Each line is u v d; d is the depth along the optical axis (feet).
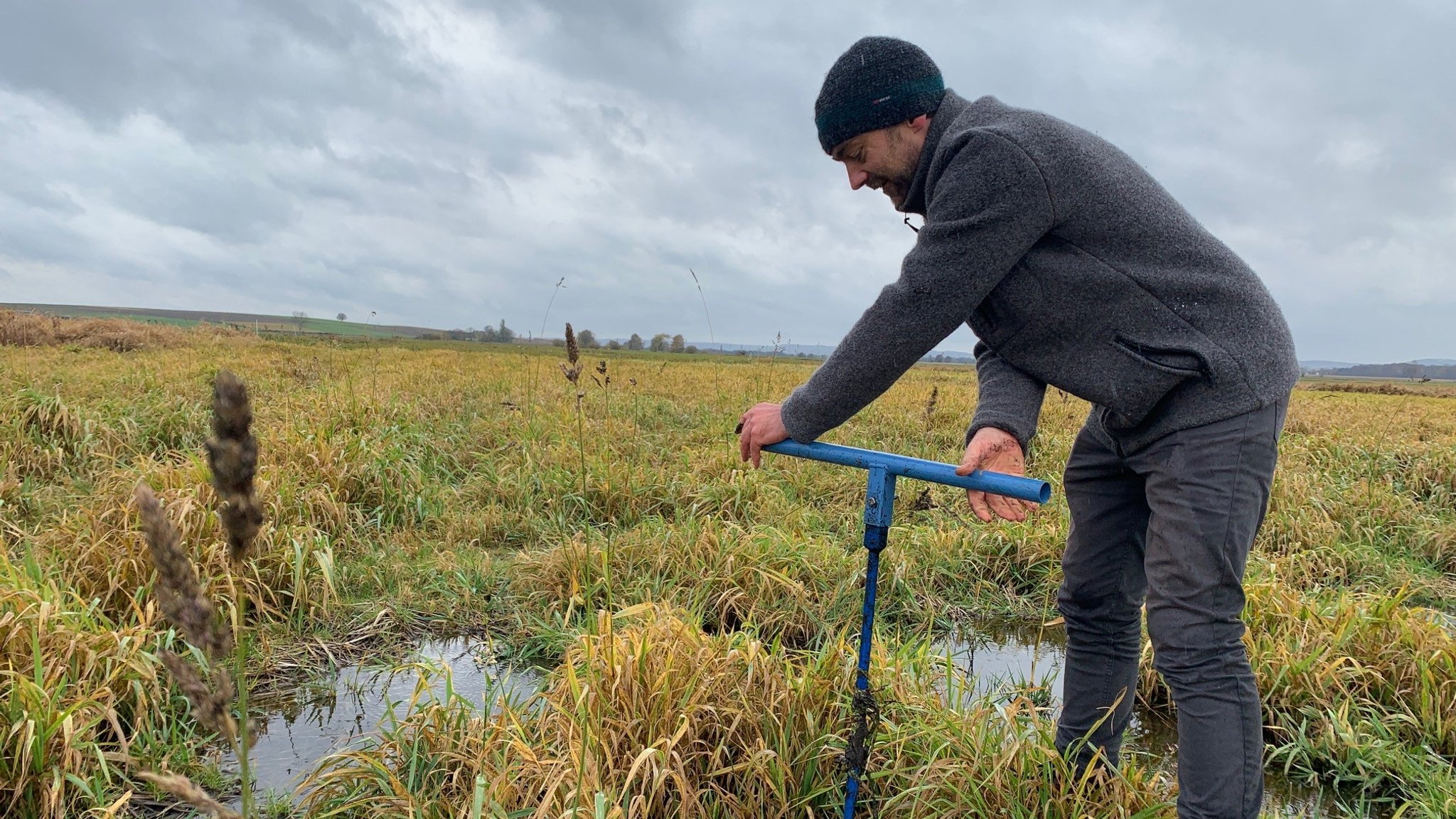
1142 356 5.74
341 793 7.77
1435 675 10.47
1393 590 15.56
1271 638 11.53
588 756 7.09
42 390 23.49
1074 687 7.50
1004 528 16.26
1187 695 5.85
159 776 3.29
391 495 16.88
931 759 8.00
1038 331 6.10
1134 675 7.43
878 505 6.35
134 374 29.55
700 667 8.36
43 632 8.97
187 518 12.41
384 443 19.20
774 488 18.34
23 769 7.53
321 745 9.27
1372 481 21.53
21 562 11.63
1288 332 5.96
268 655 11.01
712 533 14.33
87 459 18.43
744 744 7.95
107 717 8.46
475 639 12.39
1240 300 5.67
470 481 19.38
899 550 15.23
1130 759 8.36
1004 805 7.48
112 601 11.32
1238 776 5.73
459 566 14.23
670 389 38.52
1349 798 9.22
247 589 12.10
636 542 14.56
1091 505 7.04
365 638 12.09
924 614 13.74
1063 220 5.72
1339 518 19.06
